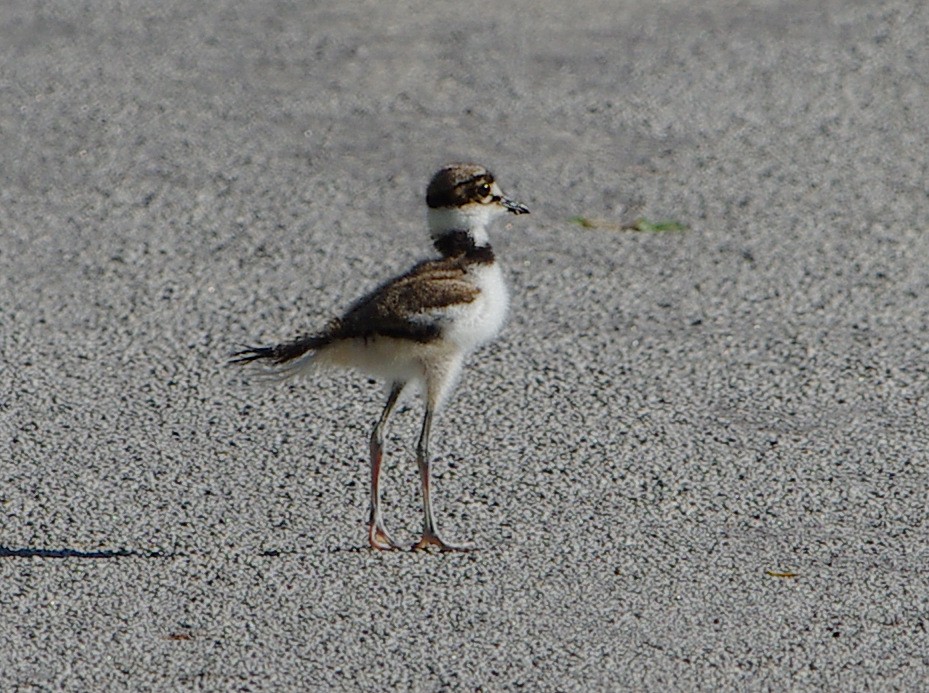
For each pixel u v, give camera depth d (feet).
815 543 30.04
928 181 53.06
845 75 63.98
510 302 43.27
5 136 57.11
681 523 30.94
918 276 45.11
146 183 52.90
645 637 26.61
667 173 53.98
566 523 30.99
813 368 38.81
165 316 42.34
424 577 28.81
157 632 26.81
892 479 32.78
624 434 35.14
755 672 25.54
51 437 34.81
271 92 62.18
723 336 40.93
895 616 27.30
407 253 47.29
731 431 35.27
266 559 29.50
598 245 47.78
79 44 67.87
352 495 32.37
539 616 27.35
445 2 75.15
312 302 43.50
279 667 25.75
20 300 43.21
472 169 31.76
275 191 52.31
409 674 25.50
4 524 30.73
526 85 62.90
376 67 65.16
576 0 75.41
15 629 26.84
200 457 33.96
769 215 50.19
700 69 64.69
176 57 66.18
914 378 38.14
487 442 34.78
